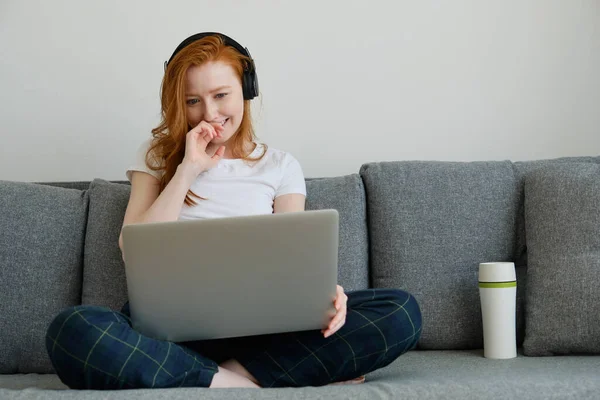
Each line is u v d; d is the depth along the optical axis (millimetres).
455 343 2023
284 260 1338
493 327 1867
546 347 1876
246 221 1312
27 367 1947
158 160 1894
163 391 1304
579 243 1898
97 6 2475
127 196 2076
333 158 2504
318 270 1358
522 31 2520
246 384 1461
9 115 2457
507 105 2516
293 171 1969
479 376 1453
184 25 2488
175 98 1821
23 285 1965
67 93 2465
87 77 2467
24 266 1975
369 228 2127
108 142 2467
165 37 2484
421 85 2516
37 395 1300
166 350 1386
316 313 1420
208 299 1370
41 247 2002
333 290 1394
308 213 1315
